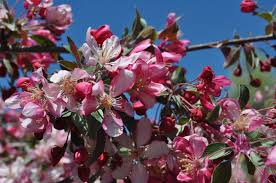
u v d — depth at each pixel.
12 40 0.77
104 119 0.47
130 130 0.50
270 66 0.82
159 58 0.50
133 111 0.48
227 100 0.52
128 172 0.51
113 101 0.47
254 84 0.81
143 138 0.51
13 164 1.02
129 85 0.47
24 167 1.03
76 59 0.49
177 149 0.50
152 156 0.51
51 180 0.98
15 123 1.31
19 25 0.75
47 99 0.47
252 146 0.50
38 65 0.55
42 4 0.76
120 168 0.51
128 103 0.48
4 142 1.28
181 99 0.54
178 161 0.50
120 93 0.47
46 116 0.48
